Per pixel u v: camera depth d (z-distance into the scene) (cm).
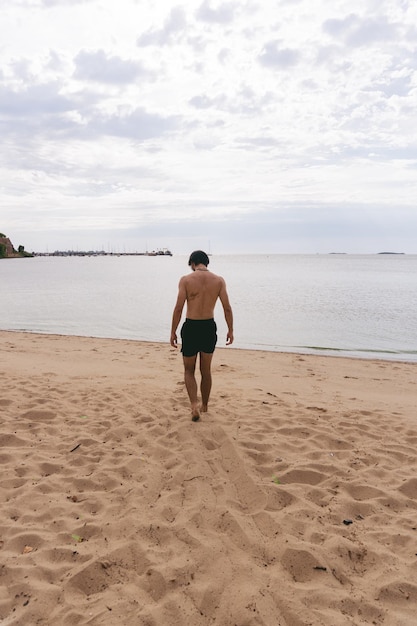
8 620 191
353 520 282
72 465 352
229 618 194
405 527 273
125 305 2047
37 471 339
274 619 194
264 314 1736
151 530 259
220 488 311
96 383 620
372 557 242
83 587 214
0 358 816
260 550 243
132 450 378
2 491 305
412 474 348
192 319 432
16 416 457
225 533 259
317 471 346
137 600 205
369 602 208
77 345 1030
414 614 202
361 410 523
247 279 4512
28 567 225
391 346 1130
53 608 200
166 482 321
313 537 259
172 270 7550
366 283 3778
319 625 192
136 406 497
